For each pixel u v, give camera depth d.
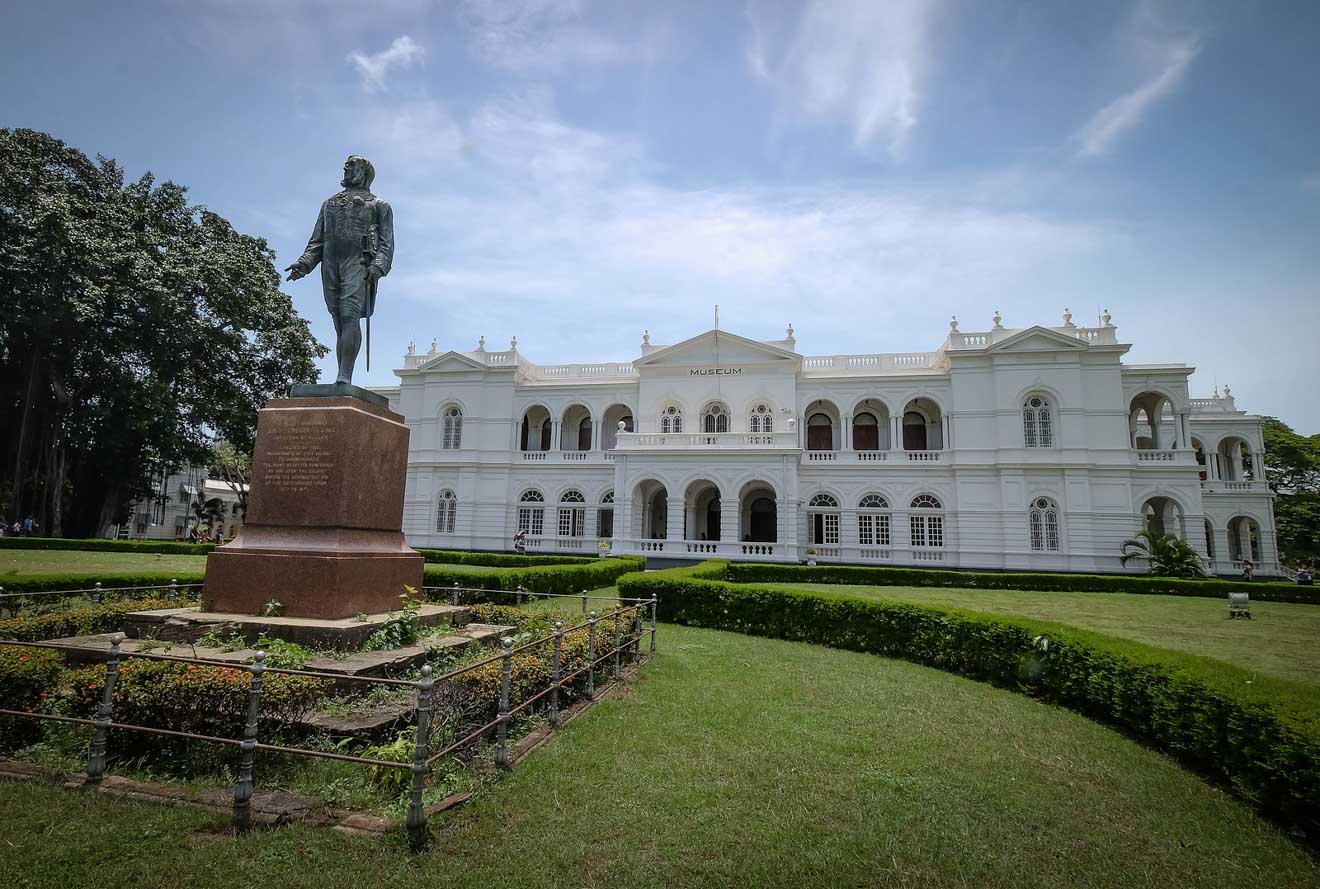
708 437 37.06
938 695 9.41
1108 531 34.84
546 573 18.47
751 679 9.91
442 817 4.86
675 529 36.19
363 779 5.38
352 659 7.48
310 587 8.63
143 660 6.23
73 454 35.75
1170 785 6.20
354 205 10.60
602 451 42.06
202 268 33.31
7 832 4.43
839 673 10.63
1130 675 7.68
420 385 45.09
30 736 6.02
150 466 38.94
